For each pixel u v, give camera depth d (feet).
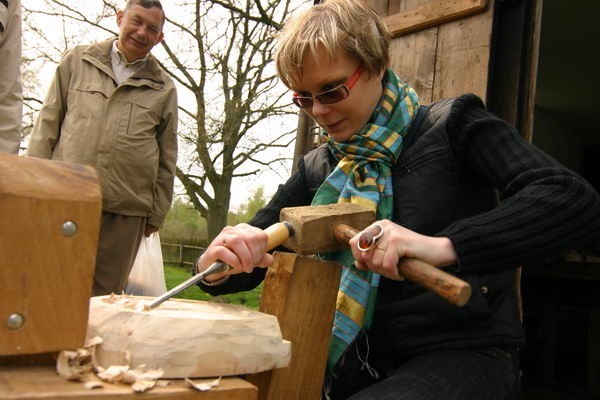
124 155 8.86
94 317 2.40
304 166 4.98
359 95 4.09
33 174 2.01
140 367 2.17
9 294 1.94
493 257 3.04
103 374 2.07
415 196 3.99
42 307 2.00
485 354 3.70
